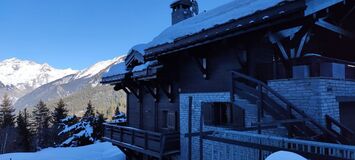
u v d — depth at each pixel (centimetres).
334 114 770
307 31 808
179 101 1366
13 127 5706
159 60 1336
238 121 1029
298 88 784
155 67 1347
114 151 2158
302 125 717
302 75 784
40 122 6756
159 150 1300
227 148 984
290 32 827
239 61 1015
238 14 918
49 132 5291
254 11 836
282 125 757
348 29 995
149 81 1614
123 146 1633
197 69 1255
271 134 852
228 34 909
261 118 792
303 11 715
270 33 853
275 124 731
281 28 838
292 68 823
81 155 2106
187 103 1301
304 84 770
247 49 1030
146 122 1750
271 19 770
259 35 952
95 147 2380
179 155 1330
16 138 5241
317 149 675
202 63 1205
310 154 544
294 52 866
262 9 791
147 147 1397
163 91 1524
